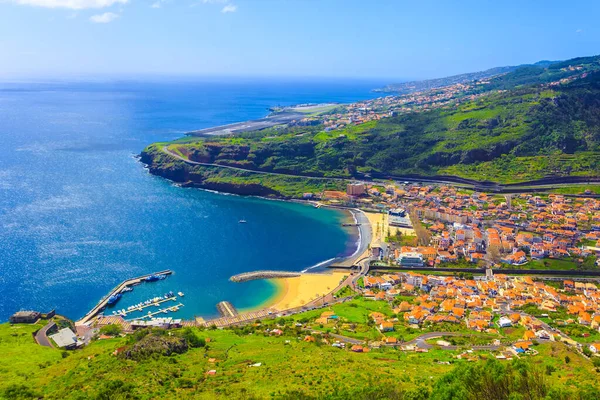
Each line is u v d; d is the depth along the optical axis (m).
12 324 182.88
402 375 125.88
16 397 116.56
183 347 147.25
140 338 155.50
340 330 177.62
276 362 136.12
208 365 133.12
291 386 115.94
